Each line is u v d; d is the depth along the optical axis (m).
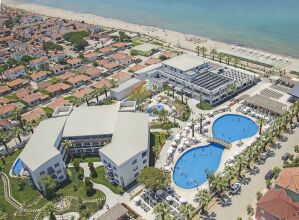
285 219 90.69
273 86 182.88
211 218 103.75
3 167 141.62
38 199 121.31
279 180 105.94
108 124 141.50
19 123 172.75
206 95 173.25
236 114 159.75
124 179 120.25
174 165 130.25
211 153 136.75
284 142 135.38
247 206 106.12
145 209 110.75
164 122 159.25
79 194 121.06
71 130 139.50
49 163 122.00
